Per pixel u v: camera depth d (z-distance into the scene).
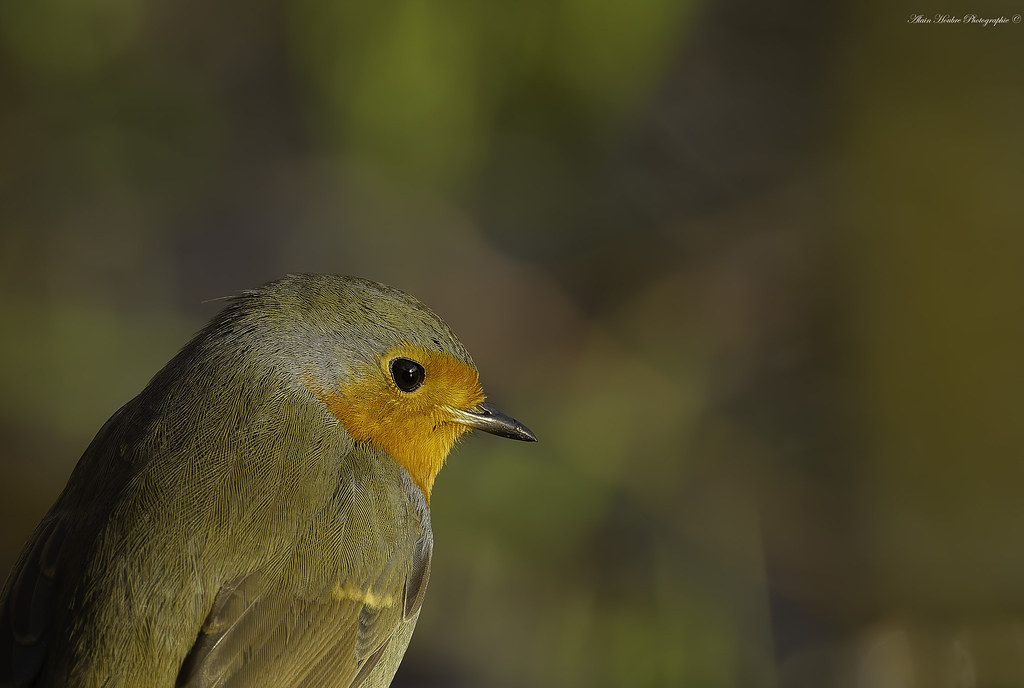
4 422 12.11
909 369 11.04
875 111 11.20
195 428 5.83
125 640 5.24
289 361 6.21
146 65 13.57
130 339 13.12
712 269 13.89
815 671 10.86
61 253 13.39
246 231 14.06
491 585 11.39
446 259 14.04
